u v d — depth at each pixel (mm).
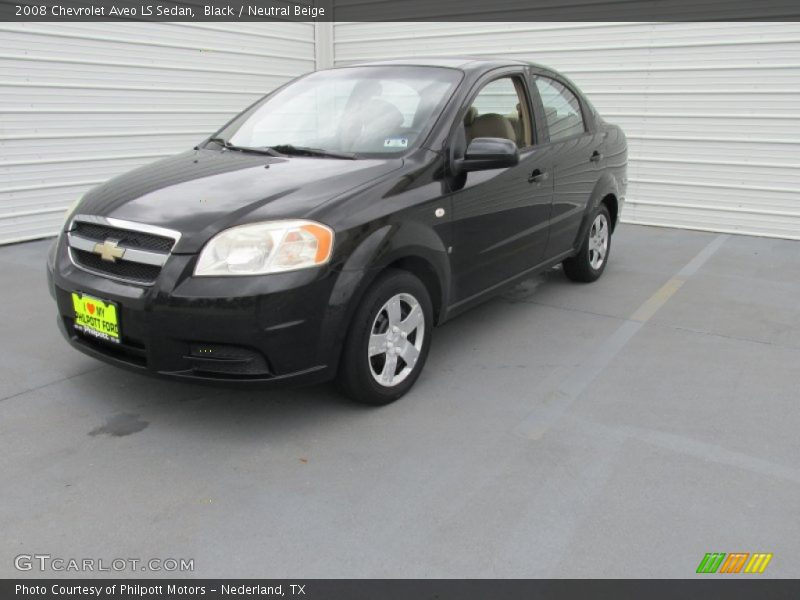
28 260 5738
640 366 3797
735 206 7070
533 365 3799
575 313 4676
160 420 3131
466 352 3977
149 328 2803
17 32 5918
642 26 7070
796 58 6434
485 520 2449
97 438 2965
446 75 3881
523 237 4168
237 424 3107
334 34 9070
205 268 2746
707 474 2748
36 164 6297
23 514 2445
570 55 7531
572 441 2994
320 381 2975
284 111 4062
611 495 2604
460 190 3520
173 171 3463
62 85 6355
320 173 3227
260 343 2754
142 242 2906
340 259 2877
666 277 5574
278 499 2561
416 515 2475
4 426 3041
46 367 3648
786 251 6387
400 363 3381
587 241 5113
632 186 7559
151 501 2535
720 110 6902
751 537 2373
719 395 3451
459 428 3098
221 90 7949
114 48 6734
